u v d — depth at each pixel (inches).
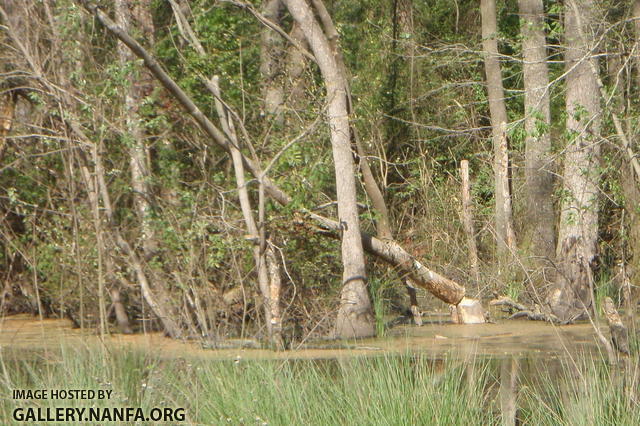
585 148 739.4
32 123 733.3
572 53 825.5
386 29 1064.8
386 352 465.1
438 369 508.4
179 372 420.8
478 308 795.4
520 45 918.4
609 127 735.7
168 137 727.7
